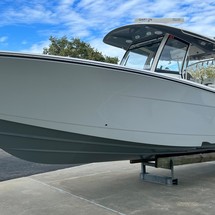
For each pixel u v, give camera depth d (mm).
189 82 4711
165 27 4867
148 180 5641
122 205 4359
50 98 3902
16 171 6645
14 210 4219
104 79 4059
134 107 4332
